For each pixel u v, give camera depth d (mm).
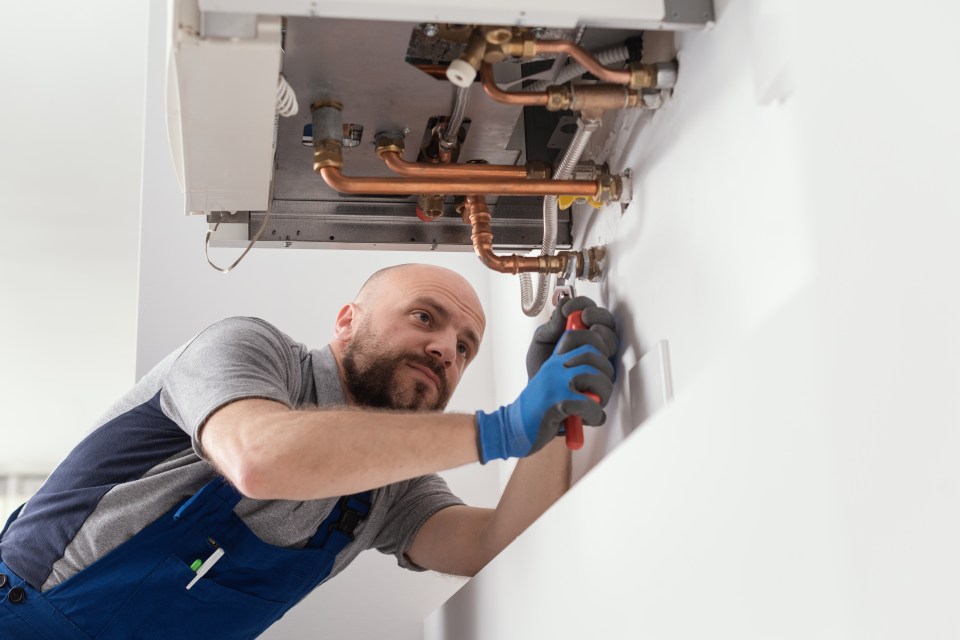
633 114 1113
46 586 1207
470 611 1286
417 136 1188
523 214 1406
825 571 457
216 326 1250
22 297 3037
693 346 925
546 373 1028
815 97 532
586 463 1299
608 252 1216
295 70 1019
